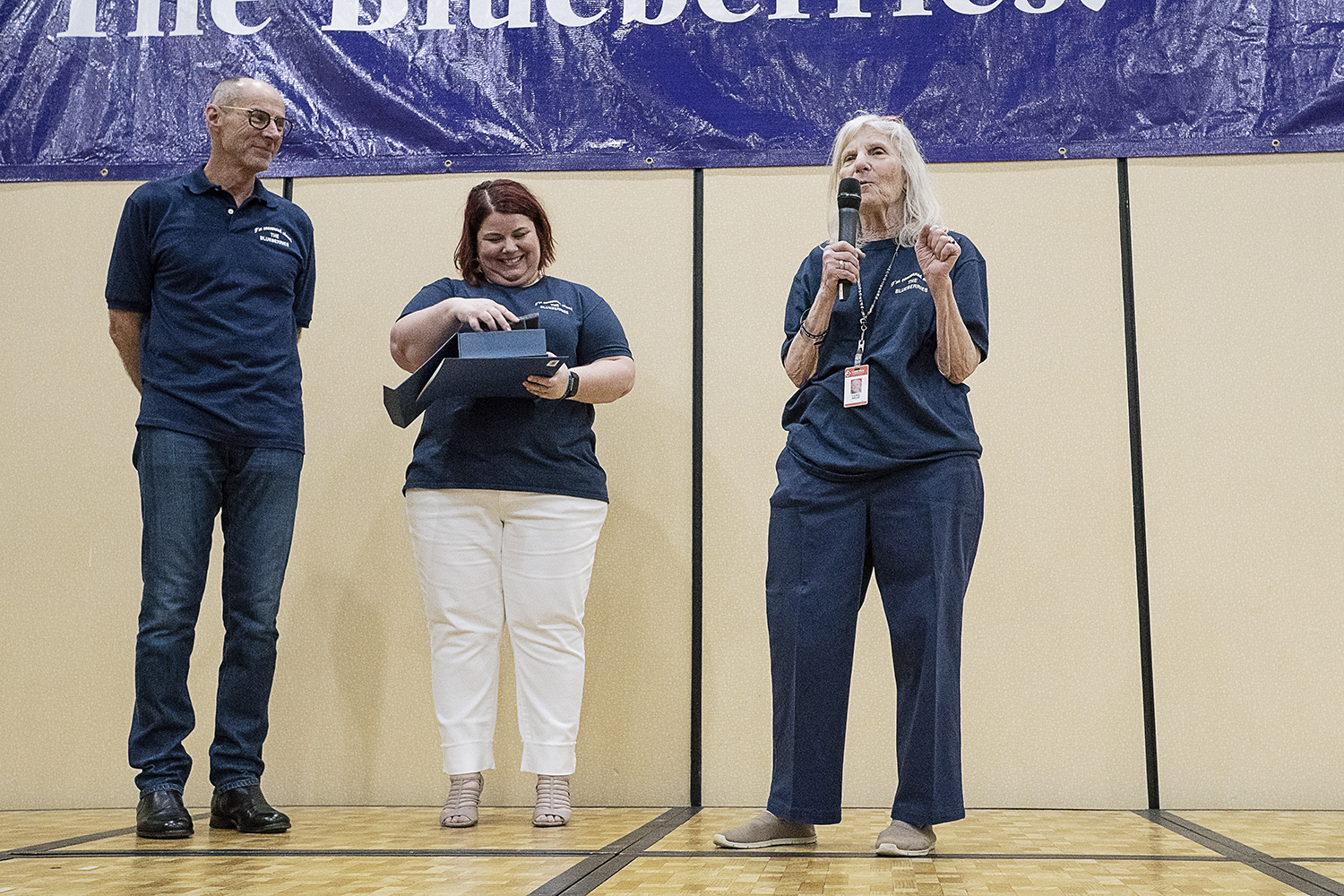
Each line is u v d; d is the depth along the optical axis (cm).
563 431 250
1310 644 273
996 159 292
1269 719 272
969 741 276
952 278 207
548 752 241
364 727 285
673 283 296
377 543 292
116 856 192
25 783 286
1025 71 295
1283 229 287
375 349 298
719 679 282
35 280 303
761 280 294
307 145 304
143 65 310
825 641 198
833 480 200
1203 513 279
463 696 245
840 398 202
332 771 284
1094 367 285
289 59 308
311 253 260
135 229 241
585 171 301
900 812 191
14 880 166
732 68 301
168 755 226
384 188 303
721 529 287
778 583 204
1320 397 281
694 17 304
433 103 305
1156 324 286
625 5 305
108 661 290
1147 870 172
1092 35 294
